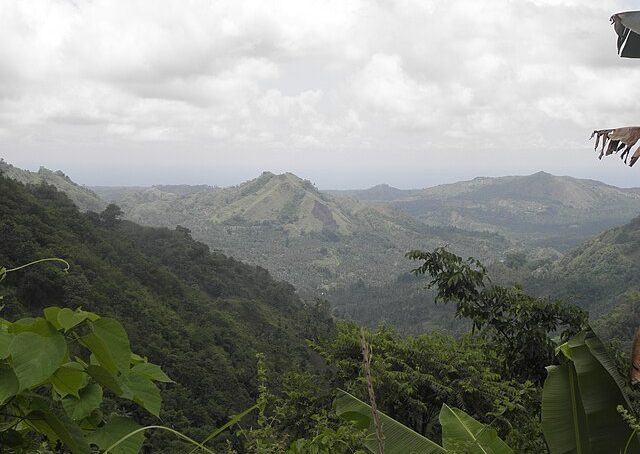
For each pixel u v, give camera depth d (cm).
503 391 696
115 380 107
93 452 110
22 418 104
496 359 862
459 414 293
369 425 294
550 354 650
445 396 805
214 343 4622
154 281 5625
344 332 975
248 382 4103
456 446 253
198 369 3722
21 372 95
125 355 106
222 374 3888
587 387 262
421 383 828
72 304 3859
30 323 105
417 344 906
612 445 255
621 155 236
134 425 113
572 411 270
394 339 974
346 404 316
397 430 291
